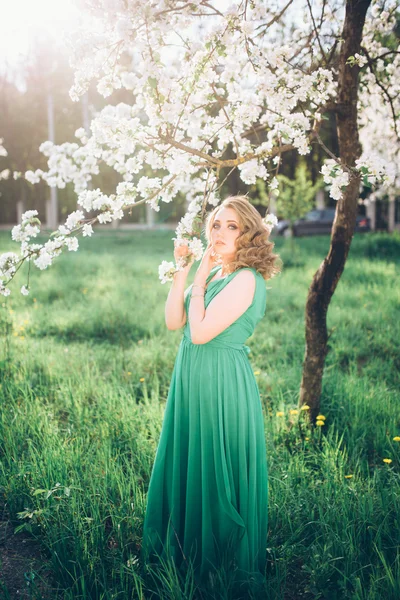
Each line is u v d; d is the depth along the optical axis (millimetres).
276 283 8875
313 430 3559
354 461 3170
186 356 2219
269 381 4398
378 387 4211
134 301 7629
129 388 4355
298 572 2338
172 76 2531
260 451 2250
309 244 15406
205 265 2238
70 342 5820
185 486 2252
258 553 2240
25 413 3557
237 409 2145
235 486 2170
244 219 2197
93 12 2275
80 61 2340
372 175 2256
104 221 2457
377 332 5848
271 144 2840
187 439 2232
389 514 2547
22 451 3133
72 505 2455
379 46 3717
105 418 3600
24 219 2365
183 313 2355
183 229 2287
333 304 7121
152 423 3436
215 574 2111
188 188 3398
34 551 2402
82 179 2836
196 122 2803
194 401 2156
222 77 2592
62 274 9992
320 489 2682
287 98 2564
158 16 2215
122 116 2357
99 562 2240
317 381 3639
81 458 2961
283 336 5863
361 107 3941
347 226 3303
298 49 3723
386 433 3467
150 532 2295
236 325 2150
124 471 3039
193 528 2203
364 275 9250
